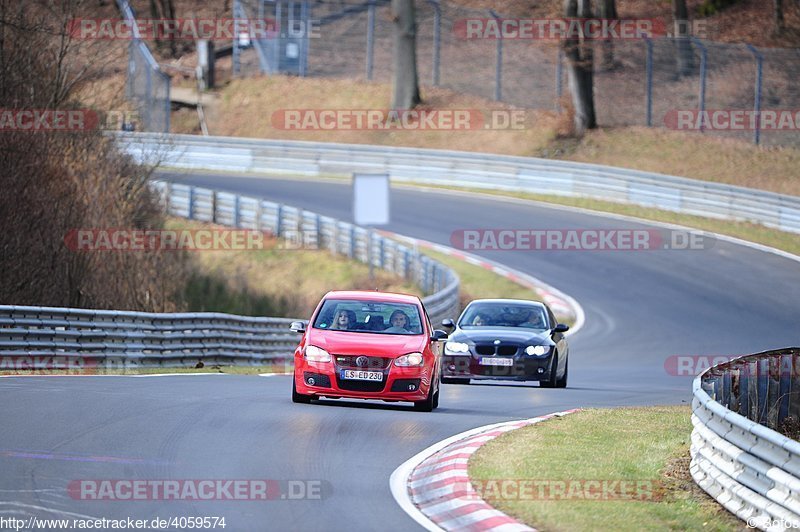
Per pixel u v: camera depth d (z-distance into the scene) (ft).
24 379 192.85
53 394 171.63
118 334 245.24
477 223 546.26
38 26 321.93
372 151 654.53
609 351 347.77
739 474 111.55
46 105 322.14
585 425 162.61
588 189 590.96
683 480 126.31
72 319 236.43
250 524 98.48
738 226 533.96
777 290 437.58
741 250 495.41
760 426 108.37
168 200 544.21
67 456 122.93
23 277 292.61
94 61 353.51
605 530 99.30
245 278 471.62
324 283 483.10
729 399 153.58
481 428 163.94
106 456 124.47
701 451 124.16
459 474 122.83
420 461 133.59
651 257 488.02
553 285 455.22
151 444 133.59
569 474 123.75
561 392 231.71
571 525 100.32
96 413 154.40
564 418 170.91
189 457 127.13
